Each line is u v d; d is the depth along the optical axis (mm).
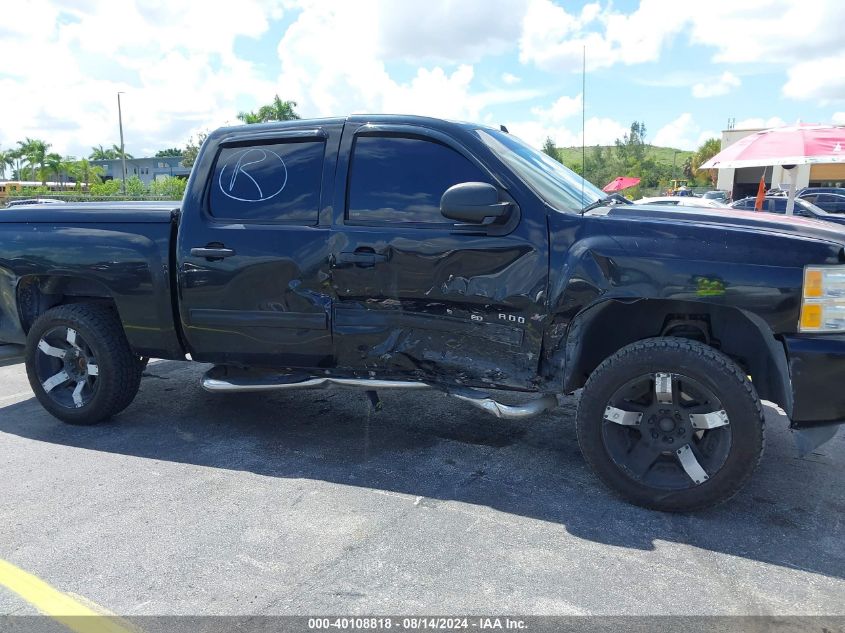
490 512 3201
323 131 3760
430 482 3545
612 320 3449
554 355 3338
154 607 2484
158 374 5738
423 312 3512
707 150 59312
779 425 4348
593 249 3119
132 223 4117
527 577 2646
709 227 3033
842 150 7391
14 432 4387
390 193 3570
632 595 2523
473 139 3469
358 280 3566
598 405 3223
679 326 3426
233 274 3826
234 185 3922
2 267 4402
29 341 4445
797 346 2854
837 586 2580
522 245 3260
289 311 3754
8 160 67500
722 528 3033
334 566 2738
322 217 3670
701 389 3037
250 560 2791
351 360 3709
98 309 4359
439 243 3387
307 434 4281
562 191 3574
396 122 3631
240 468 3752
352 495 3396
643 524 3078
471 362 3471
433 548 2871
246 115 44375
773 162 7680
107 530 3061
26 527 3100
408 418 4559
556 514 3176
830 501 3295
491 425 4414
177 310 4102
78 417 4418
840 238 2947
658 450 3162
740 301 2904
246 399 5023
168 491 3463
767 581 2613
